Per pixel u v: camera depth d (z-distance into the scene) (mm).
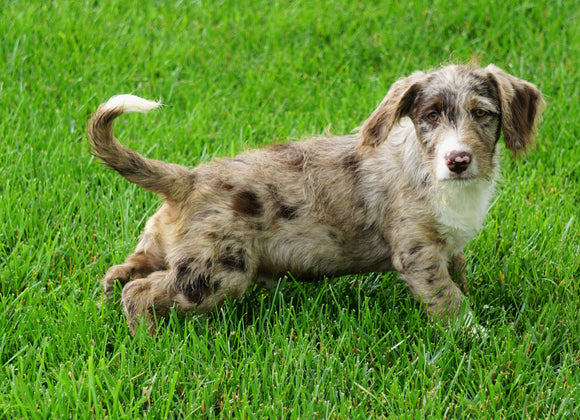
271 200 6145
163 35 11531
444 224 6027
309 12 12109
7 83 9969
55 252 7059
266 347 5859
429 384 5504
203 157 8602
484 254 7293
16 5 11938
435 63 10930
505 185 8258
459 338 6000
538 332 6117
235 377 5570
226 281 6066
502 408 5234
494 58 10977
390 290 6883
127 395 5492
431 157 5773
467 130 5668
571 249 7223
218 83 10492
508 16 11727
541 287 6797
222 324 6215
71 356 5789
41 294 6504
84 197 7832
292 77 10547
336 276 6633
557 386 5434
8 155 8320
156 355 5773
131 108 5707
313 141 6547
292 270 6402
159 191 6082
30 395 5281
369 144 6062
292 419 5145
